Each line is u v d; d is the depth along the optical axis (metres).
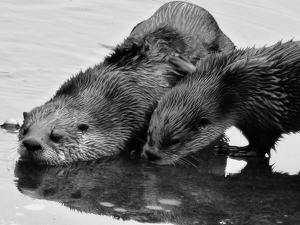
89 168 14.01
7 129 15.43
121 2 27.25
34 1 26.34
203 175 13.96
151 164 14.54
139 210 11.86
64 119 14.32
